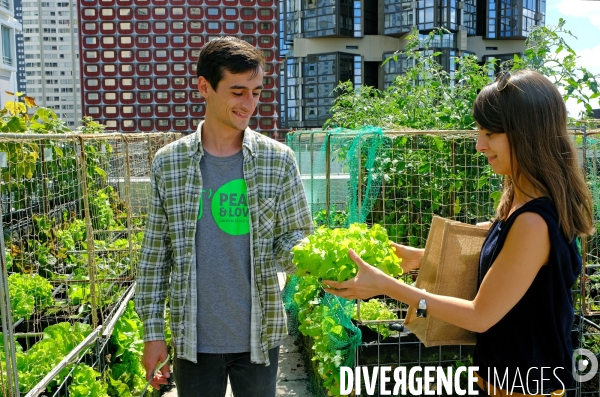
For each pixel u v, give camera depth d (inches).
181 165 81.8
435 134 142.3
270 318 84.2
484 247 69.9
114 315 149.4
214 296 82.4
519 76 63.8
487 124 65.3
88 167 202.5
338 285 71.2
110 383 136.3
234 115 78.7
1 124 171.8
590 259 163.9
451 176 162.2
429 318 75.9
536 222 61.1
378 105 249.9
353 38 1644.9
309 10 1630.2
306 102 1649.9
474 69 215.3
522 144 62.4
